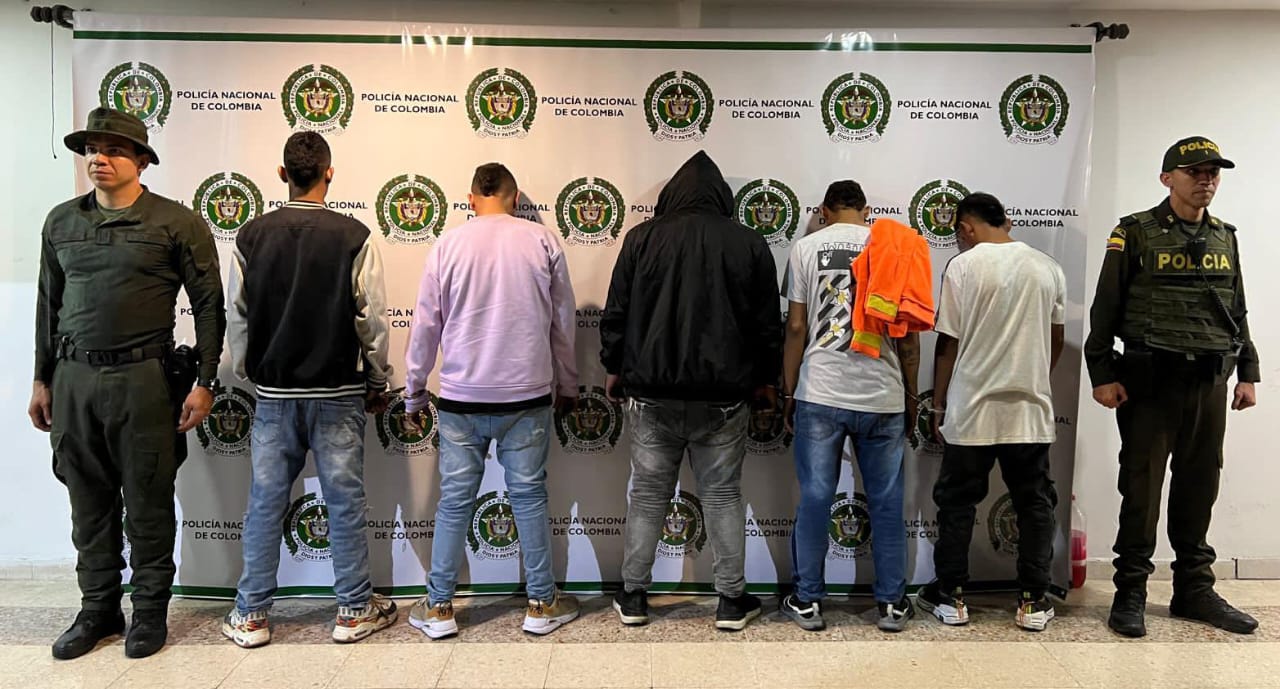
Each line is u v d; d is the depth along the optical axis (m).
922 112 2.68
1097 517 2.93
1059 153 2.69
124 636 2.41
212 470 2.69
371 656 2.30
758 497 2.76
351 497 2.38
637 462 2.41
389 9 2.76
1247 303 2.89
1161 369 2.40
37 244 2.81
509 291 2.31
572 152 2.67
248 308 2.26
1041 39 2.66
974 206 2.47
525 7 2.78
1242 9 2.80
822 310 2.38
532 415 2.38
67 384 2.21
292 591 2.72
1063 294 2.48
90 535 2.32
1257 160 2.86
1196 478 2.48
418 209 2.66
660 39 2.65
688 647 2.36
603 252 2.70
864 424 2.36
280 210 2.28
